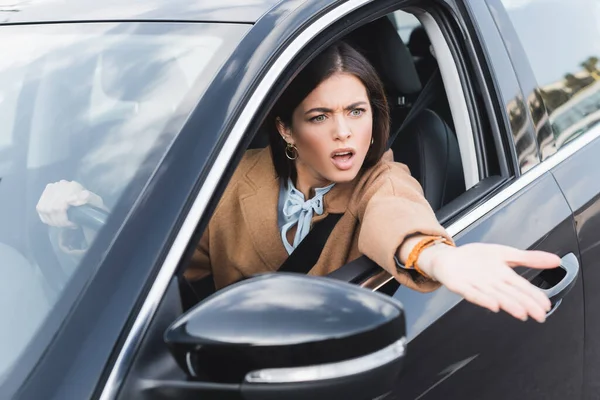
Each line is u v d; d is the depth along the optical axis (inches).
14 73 89.1
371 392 61.4
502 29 105.3
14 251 73.2
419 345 82.8
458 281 69.6
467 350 87.8
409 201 83.8
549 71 110.0
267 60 77.7
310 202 94.0
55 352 63.6
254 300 60.7
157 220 67.9
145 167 73.7
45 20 95.3
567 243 100.8
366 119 89.7
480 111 101.2
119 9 93.0
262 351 58.4
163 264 66.1
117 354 62.7
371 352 59.7
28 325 66.4
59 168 78.6
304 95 88.2
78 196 74.0
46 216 75.0
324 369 59.0
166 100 78.0
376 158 92.5
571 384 104.6
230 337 58.9
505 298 67.4
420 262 76.0
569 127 109.9
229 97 74.8
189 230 67.7
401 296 83.8
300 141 90.4
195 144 71.9
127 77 82.5
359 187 91.8
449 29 100.1
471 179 101.2
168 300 65.3
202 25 84.7
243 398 60.1
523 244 95.4
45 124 83.2
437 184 107.2
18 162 81.4
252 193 96.1
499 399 93.0
